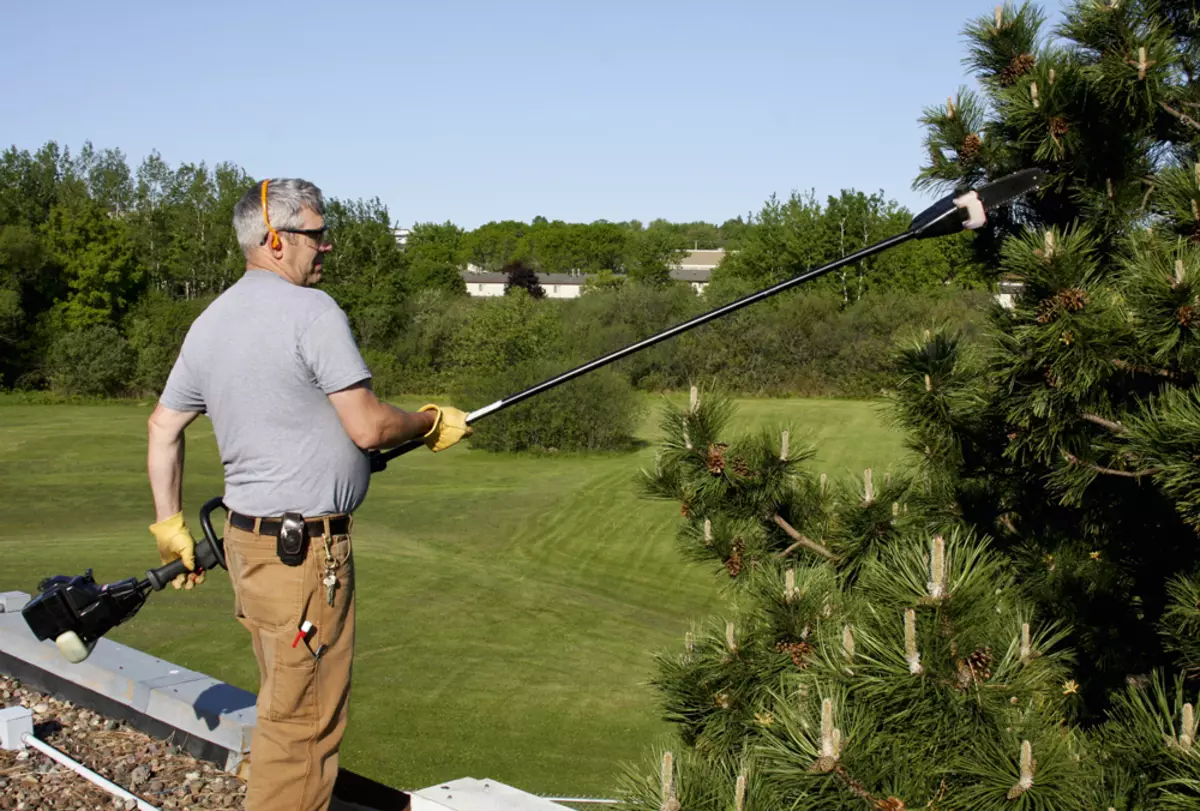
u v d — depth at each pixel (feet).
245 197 8.47
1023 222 13.66
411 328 164.86
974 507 13.85
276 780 8.33
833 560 13.32
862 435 90.63
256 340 8.02
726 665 11.39
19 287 180.14
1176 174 11.30
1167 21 12.53
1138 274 10.71
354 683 38.06
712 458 13.19
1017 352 11.23
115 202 271.49
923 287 147.33
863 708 8.25
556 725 33.91
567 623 46.83
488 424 100.68
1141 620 13.16
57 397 155.63
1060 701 9.78
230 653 39.68
